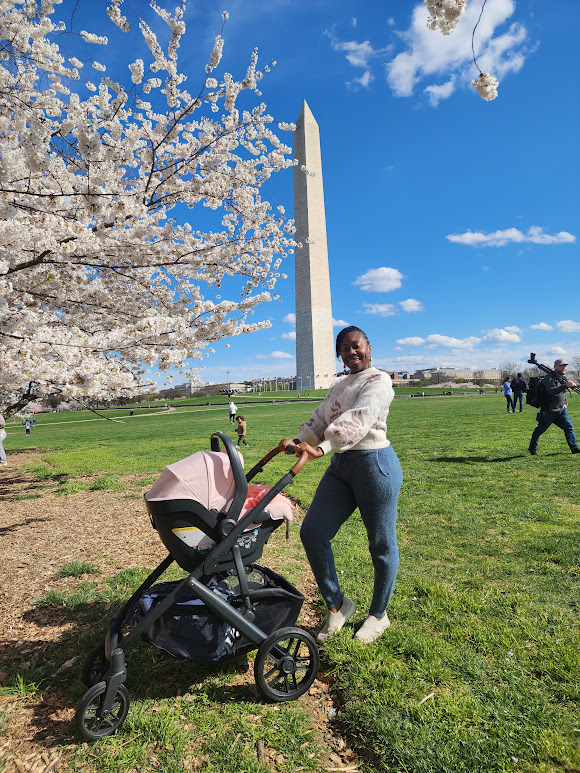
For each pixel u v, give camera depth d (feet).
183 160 17.07
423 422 63.10
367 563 13.11
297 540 16.01
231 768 6.06
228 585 8.09
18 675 8.07
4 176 11.84
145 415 165.48
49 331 12.06
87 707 6.59
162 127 15.87
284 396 272.31
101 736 6.73
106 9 11.80
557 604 10.14
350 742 6.61
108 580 12.70
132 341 13.92
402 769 5.91
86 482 30.22
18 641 9.73
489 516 17.31
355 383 8.73
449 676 7.54
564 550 13.24
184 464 7.45
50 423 171.01
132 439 66.64
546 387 28.63
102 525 19.02
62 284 16.69
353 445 8.08
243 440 53.83
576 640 8.48
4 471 40.09
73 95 13.74
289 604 7.99
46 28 11.76
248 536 7.91
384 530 8.61
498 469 26.30
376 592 8.99
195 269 18.90
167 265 18.19
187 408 212.64
